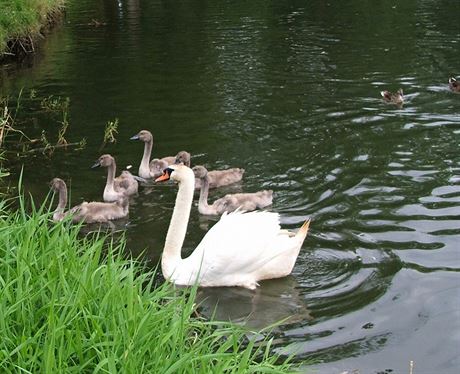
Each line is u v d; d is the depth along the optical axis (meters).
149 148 13.69
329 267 9.59
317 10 30.86
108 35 27.45
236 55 23.14
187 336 6.67
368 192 12.17
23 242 6.91
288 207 11.73
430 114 16.56
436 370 7.24
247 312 8.55
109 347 5.63
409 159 13.70
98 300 6.27
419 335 7.88
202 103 17.94
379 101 17.67
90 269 6.64
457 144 14.49
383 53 22.70
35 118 17.27
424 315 8.29
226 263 9.16
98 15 32.31
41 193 12.72
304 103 17.66
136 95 18.92
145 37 26.75
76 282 6.35
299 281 9.27
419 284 9.01
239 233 9.29
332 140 14.95
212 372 5.64
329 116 16.56
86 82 20.56
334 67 21.17
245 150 14.57
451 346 7.66
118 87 19.83
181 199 9.50
